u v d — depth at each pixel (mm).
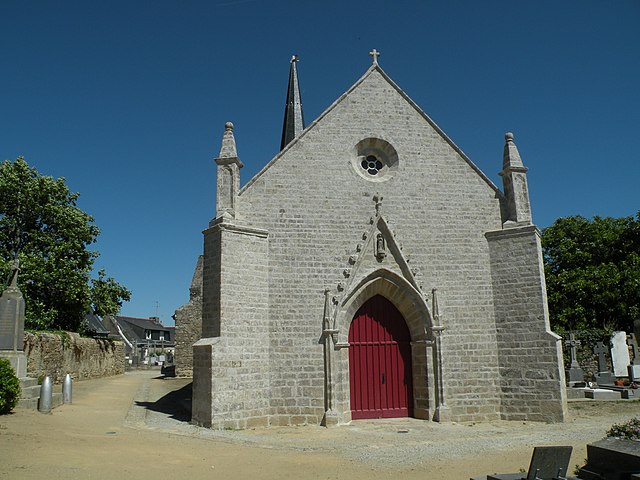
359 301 16984
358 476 9297
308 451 11664
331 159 17719
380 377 17047
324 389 15898
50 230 29375
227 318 15195
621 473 7930
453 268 17438
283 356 15984
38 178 28750
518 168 17984
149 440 11914
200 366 14977
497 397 16594
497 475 7574
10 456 8867
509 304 16984
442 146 18516
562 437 13328
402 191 17875
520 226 17375
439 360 16547
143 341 78812
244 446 11953
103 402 19031
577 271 30250
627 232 31062
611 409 17844
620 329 28812
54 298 28531
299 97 29562
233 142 17094
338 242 17094
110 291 32031
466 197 18125
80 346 28484
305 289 16516
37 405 14820
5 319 16297
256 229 16391
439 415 16109
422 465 10281
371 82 18812
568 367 26094
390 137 18328
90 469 8648
